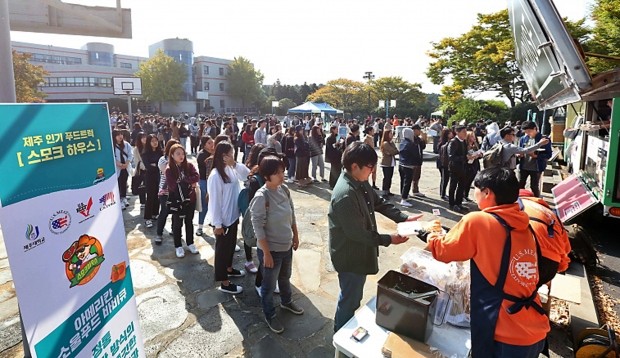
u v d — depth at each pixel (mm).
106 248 1687
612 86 3328
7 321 3135
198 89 61969
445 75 24875
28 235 1244
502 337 1646
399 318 1901
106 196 1685
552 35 2789
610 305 3582
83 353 1532
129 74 54781
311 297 3594
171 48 58594
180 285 3762
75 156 1477
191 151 14047
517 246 1661
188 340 2893
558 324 3160
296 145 8398
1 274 3955
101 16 2752
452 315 2029
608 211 4516
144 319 3154
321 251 4723
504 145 6039
